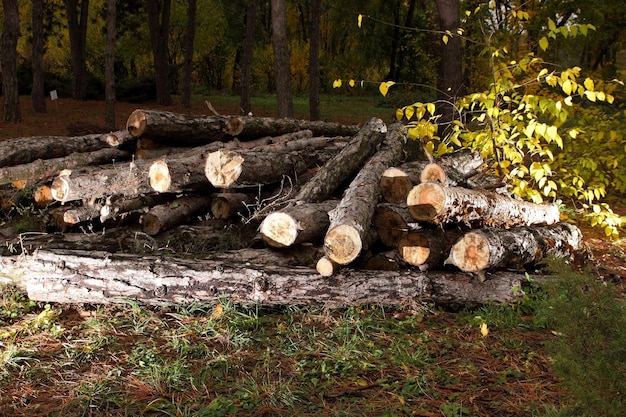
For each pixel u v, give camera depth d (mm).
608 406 2820
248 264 5383
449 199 5387
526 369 4348
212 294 5215
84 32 29438
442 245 5566
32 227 6820
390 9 30328
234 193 6910
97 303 5309
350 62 46500
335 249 5121
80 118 21219
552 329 5074
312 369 4309
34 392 3957
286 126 9477
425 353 4594
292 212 5617
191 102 31766
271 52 47938
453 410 3730
